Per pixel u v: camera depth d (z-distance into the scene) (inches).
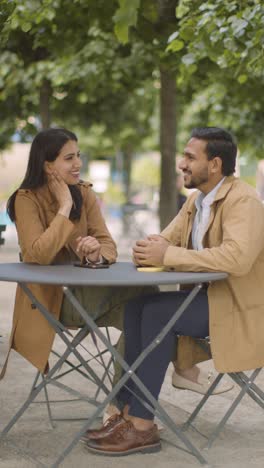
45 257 146.9
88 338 250.8
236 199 141.3
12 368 209.0
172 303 140.5
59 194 151.5
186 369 155.7
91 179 1066.1
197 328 142.2
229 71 361.1
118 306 154.2
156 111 696.4
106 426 144.6
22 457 140.0
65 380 196.2
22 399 178.5
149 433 142.7
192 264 135.9
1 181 1099.3
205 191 147.6
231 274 136.6
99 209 167.6
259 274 143.1
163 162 364.2
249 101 470.6
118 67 395.2
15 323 149.8
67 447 134.0
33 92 473.4
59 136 153.0
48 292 148.8
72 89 460.1
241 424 161.6
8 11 213.8
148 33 305.3
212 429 157.9
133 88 464.4
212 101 454.3
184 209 159.3
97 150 1020.5
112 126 581.9
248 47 227.5
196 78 378.0
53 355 224.5
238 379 144.6
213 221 145.3
